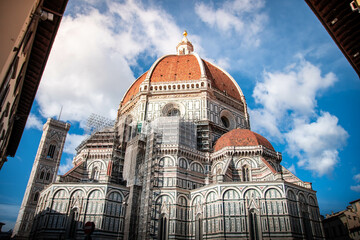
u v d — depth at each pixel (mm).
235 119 87438
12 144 43469
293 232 50406
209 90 83438
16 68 20500
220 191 56031
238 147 67938
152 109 81375
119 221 57812
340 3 23828
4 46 14836
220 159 69375
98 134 77438
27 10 16156
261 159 65750
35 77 30781
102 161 70375
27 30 19641
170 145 67000
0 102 19297
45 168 91625
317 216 57500
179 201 60281
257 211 53344
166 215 58594
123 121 78500
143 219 58688
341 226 69062
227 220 53438
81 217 55812
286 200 52812
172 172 64312
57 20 24969
